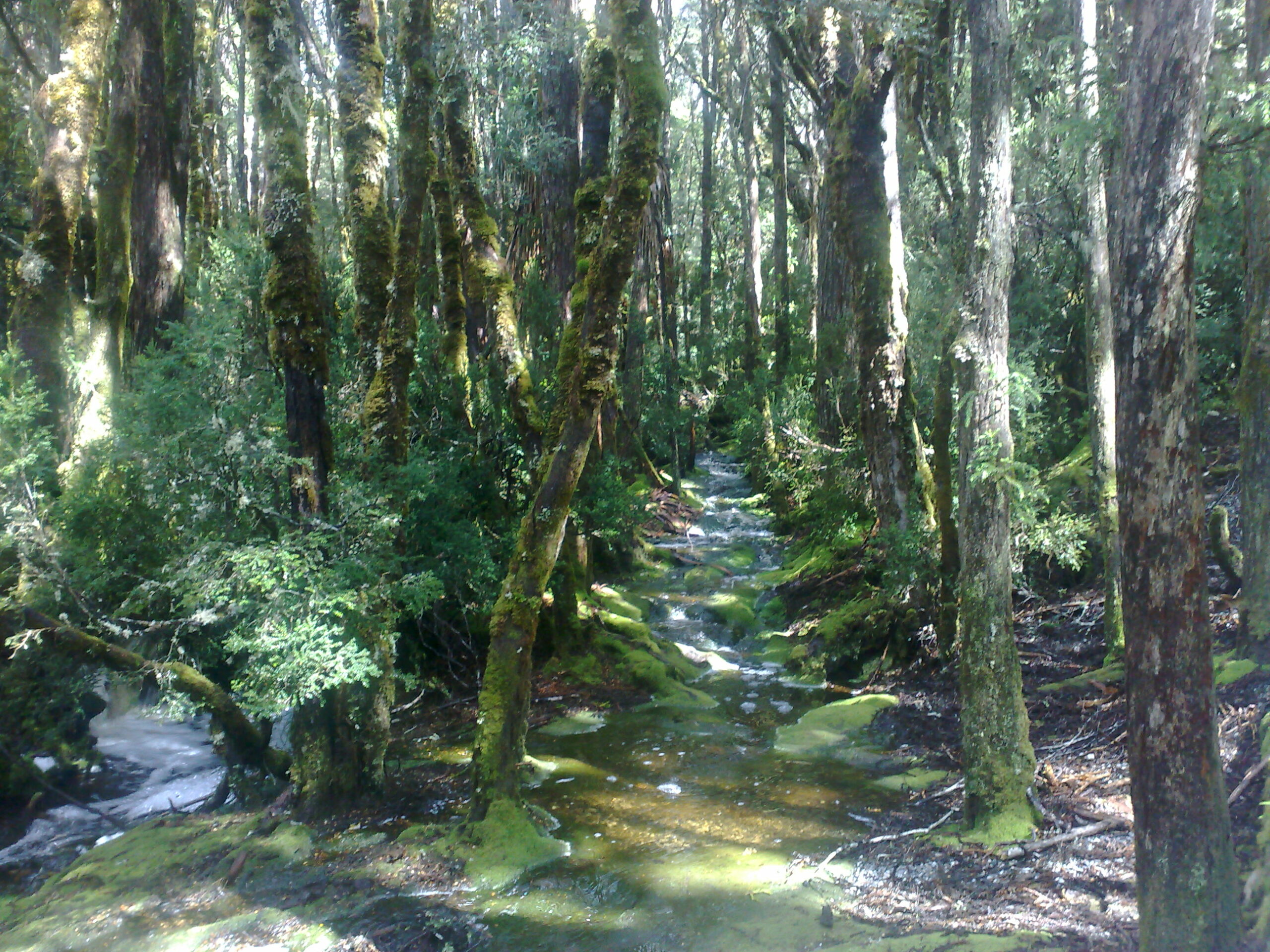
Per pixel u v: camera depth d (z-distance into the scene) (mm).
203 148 18688
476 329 11969
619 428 19219
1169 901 3455
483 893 5676
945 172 10562
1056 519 9148
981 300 5938
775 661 11805
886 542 10797
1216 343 10914
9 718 7238
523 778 7711
